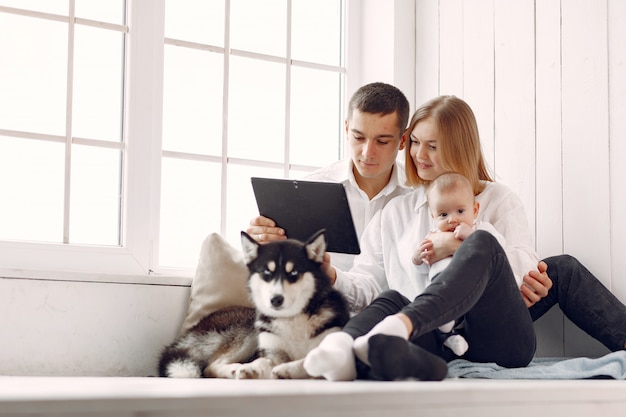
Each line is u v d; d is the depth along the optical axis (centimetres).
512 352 216
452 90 329
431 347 209
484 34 314
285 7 341
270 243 214
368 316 199
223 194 318
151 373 270
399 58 343
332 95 352
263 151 333
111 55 299
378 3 350
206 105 320
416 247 245
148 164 296
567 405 165
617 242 257
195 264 311
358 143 272
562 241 277
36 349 252
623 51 258
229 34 327
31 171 281
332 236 242
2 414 114
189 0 319
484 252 195
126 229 290
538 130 288
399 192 293
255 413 130
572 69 276
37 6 287
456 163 254
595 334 247
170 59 313
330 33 354
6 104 280
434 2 340
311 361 175
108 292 265
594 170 266
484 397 153
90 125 294
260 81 334
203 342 239
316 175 296
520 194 295
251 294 214
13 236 277
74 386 174
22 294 251
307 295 208
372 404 140
